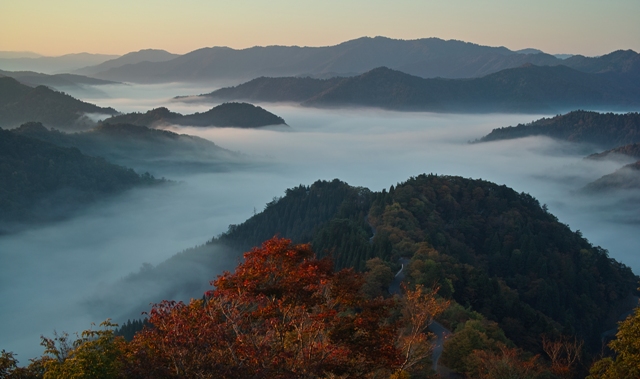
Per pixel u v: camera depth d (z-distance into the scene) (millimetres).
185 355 25188
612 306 133875
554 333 86000
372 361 28500
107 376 25156
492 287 96000
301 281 27328
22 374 27609
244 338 26344
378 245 107438
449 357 54500
